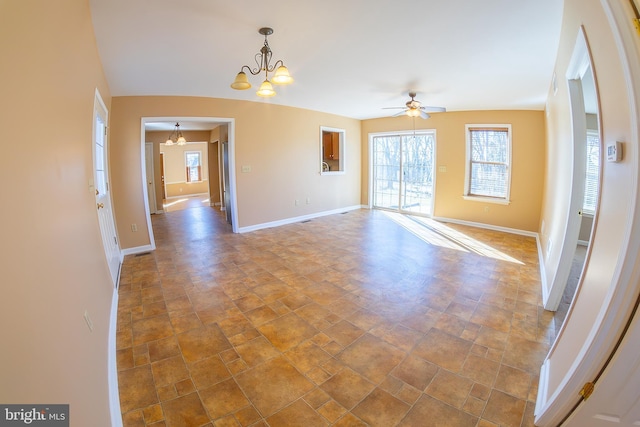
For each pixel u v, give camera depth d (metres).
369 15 2.26
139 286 3.25
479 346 2.17
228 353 2.13
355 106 5.88
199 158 12.33
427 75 3.69
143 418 1.59
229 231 5.64
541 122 5.07
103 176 3.51
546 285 2.99
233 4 2.11
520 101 4.71
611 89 1.35
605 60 1.40
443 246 4.60
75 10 1.82
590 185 4.69
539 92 4.16
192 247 4.65
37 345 0.88
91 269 1.93
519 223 5.37
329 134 7.67
